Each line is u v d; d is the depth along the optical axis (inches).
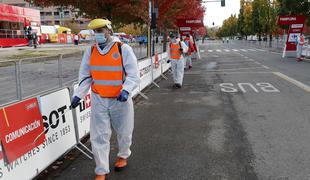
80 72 161.5
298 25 976.3
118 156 173.5
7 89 211.3
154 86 470.0
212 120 270.1
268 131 235.3
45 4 499.2
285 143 209.3
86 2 486.3
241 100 348.2
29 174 151.1
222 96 374.9
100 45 155.8
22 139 147.4
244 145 207.3
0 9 1181.7
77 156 196.9
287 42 997.8
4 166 135.6
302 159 183.2
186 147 206.5
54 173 173.3
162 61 605.3
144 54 754.2
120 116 161.2
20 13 1354.6
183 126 254.5
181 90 427.5
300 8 1042.7
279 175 163.8
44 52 859.4
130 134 168.2
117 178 164.4
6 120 138.1
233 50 1545.3
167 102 350.6
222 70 664.4
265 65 742.5
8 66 205.3
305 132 231.0
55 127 175.9
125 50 153.9
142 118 283.1
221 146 206.5
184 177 163.8
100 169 159.0
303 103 325.1
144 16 597.6
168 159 187.5
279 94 376.8
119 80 154.6
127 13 561.9
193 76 575.5
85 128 215.8
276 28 1792.6
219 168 173.6
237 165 176.9
